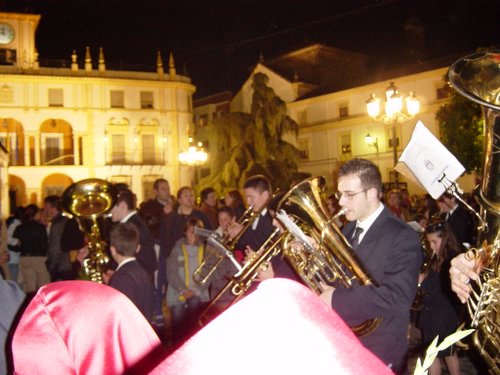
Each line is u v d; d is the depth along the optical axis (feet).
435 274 14.14
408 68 106.32
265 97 90.94
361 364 2.27
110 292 4.73
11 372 5.78
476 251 7.06
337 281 10.00
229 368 2.13
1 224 20.97
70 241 23.48
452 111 70.54
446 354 13.65
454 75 7.18
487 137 6.94
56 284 4.69
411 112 35.78
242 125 90.84
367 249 9.80
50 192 117.60
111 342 4.47
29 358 4.32
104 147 118.52
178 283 20.18
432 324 14.08
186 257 20.24
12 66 113.70
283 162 88.69
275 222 12.44
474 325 7.18
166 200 27.25
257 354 2.16
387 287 9.03
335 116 116.47
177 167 122.62
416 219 31.45
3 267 23.47
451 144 70.64
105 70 119.14
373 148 110.01
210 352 2.20
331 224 9.50
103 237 18.54
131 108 120.37
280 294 2.41
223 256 16.05
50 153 118.62
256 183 16.42
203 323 15.24
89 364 4.37
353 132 113.50
